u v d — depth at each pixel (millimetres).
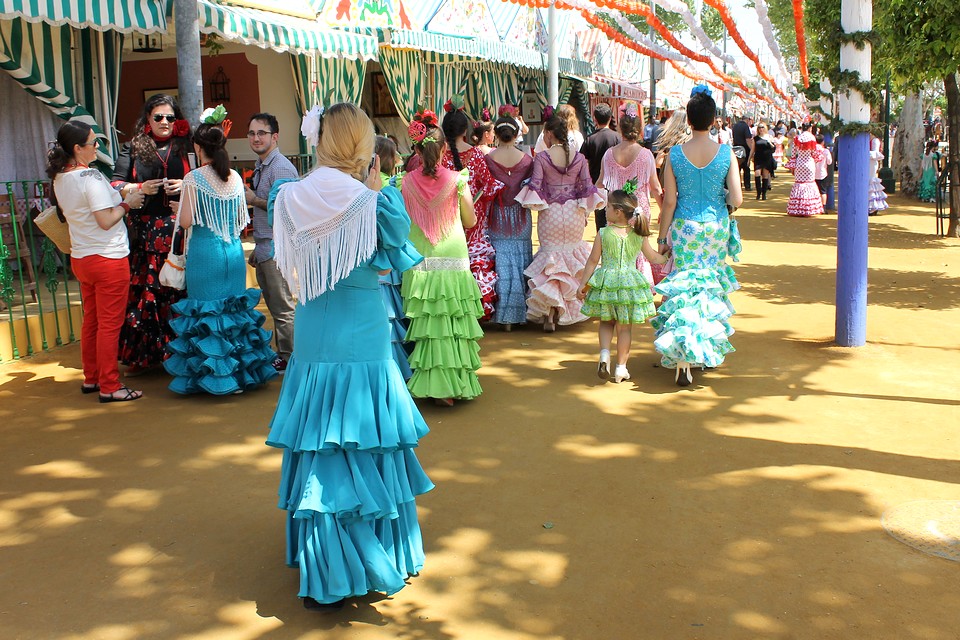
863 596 3510
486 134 8445
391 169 6051
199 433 5445
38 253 8859
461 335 5781
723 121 28797
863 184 7102
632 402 6000
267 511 4359
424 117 5816
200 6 8438
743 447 5133
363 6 12008
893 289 9945
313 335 3344
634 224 6289
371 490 3314
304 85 12344
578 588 3594
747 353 7242
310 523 3307
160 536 4098
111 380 6043
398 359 6133
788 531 4078
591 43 21875
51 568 3801
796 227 16000
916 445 5129
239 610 3475
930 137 28109
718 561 3803
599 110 9156
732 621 3342
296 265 3238
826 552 3873
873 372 6629
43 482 4703
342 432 3248
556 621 3357
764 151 21375
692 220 6262
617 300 6324
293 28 9898
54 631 3320
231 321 6109
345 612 3436
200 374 6098
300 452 3404
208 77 13719
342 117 3240
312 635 3291
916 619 3340
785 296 9625
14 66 8867
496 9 16047
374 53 11461
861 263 7223
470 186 7746
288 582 3689
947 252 12773
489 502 4414
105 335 5977
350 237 3182
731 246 6430
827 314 8680
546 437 5336
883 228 15656
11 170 9422
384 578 3350
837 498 4422
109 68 9914
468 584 3631
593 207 7926
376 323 3387
